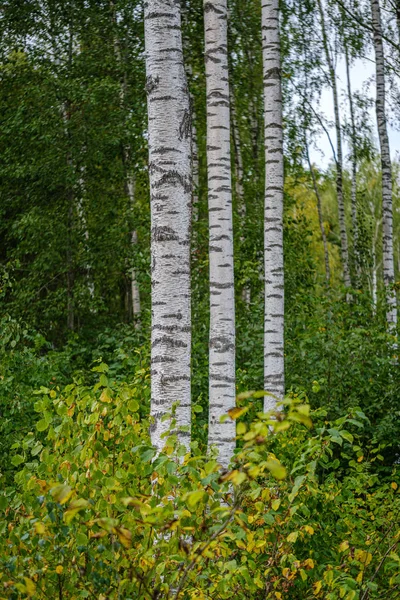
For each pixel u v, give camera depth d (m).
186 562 3.13
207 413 9.28
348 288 10.92
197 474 3.34
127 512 3.39
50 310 14.30
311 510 4.47
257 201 17.05
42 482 3.40
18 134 14.66
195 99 15.94
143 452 3.48
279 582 3.85
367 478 5.16
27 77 15.39
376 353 10.32
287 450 4.96
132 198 16.05
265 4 9.11
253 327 10.96
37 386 7.92
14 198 15.12
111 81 14.95
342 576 3.72
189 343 4.61
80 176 14.72
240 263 12.98
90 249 14.52
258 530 3.66
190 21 15.83
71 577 3.34
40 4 15.84
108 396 3.75
